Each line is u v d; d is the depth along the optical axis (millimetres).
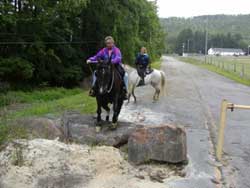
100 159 7867
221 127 8648
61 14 26406
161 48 87875
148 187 6871
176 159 7992
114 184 6945
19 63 23578
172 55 153875
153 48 58062
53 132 9000
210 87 25109
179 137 8039
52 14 25344
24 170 7191
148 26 46094
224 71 43281
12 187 6699
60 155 7797
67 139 9070
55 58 26688
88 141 8930
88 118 10336
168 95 19500
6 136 8484
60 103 14984
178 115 13773
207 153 9148
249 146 10039
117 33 30969
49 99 22547
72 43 30031
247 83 29547
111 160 7902
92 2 28953
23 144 7988
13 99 20281
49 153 7789
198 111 14914
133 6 32156
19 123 9297
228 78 34406
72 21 29844
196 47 161875
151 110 14359
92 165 7609
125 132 9031
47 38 27375
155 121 12258
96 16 29719
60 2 24984
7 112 14320
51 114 11773
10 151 7754
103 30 30562
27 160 7523
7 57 24500
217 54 139500
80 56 30641
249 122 13305
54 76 27797
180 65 60156
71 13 27172
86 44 31219
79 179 7059
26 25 25406
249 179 7566
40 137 8812
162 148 7980
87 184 6906
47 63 27016
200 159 8648
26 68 23797
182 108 15391
